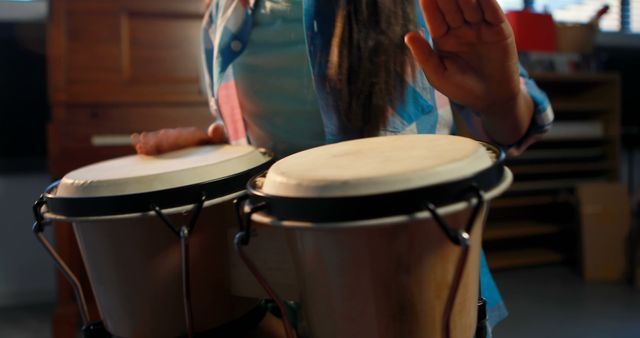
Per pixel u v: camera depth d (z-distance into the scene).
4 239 2.24
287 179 0.32
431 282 0.32
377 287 0.32
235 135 0.59
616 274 2.30
